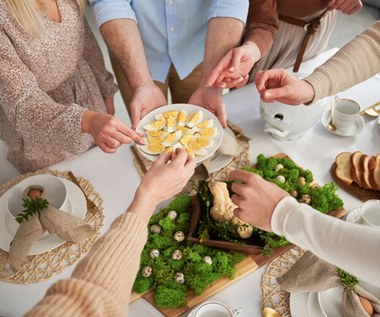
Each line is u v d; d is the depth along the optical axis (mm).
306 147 1195
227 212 950
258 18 1318
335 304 857
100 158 1175
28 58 1093
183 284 889
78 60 1256
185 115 1085
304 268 854
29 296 902
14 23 1025
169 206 1023
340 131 1224
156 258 926
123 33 1215
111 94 1495
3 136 1235
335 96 1314
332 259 656
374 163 1073
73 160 1169
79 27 1183
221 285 891
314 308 850
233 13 1190
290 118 1103
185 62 1481
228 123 1256
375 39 1024
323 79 1004
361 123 1241
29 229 904
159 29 1372
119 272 599
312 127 1240
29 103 990
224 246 929
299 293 872
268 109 1129
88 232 946
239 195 805
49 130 1000
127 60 1226
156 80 1565
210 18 1226
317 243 668
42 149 1099
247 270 914
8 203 970
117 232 652
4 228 1000
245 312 868
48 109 987
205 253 938
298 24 1447
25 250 899
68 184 1079
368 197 1057
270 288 898
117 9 1222
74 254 965
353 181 1091
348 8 1348
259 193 768
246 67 1134
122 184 1114
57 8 1119
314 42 1562
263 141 1213
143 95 1148
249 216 779
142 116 1155
